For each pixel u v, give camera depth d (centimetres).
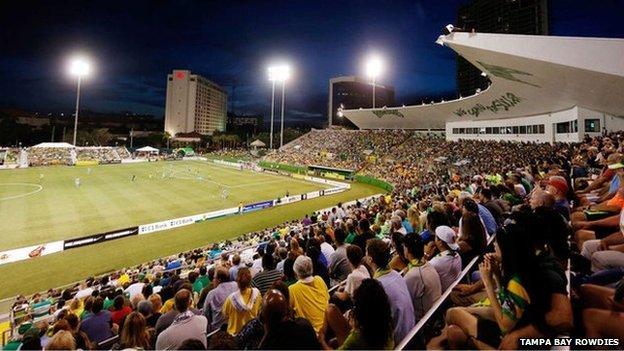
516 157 3117
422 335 280
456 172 3212
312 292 426
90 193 3450
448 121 5416
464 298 365
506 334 262
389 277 339
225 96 19525
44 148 6906
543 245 284
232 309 475
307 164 6219
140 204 3011
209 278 970
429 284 374
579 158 1314
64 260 1717
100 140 11000
